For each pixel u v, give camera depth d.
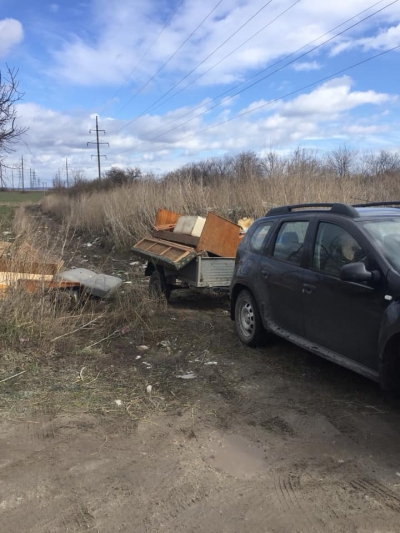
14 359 5.36
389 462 3.41
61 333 6.18
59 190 55.69
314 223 5.04
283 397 4.55
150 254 9.04
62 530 2.70
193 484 3.16
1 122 7.53
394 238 4.28
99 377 5.11
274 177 16.84
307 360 5.50
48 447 3.65
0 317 5.76
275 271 5.41
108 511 2.87
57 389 4.73
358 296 4.11
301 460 3.46
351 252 4.35
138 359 5.73
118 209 18.84
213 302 9.18
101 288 7.55
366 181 18.80
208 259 8.13
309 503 2.95
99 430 3.94
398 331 3.56
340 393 4.60
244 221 12.02
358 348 4.15
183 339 6.48
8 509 2.89
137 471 3.32
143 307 7.46
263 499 2.99
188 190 17.73
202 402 4.50
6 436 3.81
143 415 4.22
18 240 7.68
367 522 2.76
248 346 6.06
